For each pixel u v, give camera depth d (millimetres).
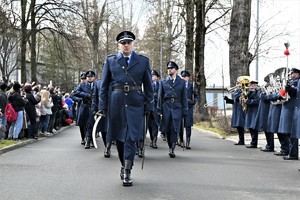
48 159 10039
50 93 17844
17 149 12172
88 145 12328
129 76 7074
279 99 10734
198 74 25719
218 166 9133
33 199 6125
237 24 18188
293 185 7266
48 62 45094
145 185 7074
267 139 12125
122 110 7023
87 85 12664
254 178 7832
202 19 25531
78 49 30172
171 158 10328
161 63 41344
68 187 6891
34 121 14805
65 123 22516
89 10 35781
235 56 18203
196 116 25188
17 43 38750
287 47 10414
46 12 28344
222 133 17828
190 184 7199
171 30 34969
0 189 6734
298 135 9570
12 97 13758
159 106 10523
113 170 8477
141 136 7102
